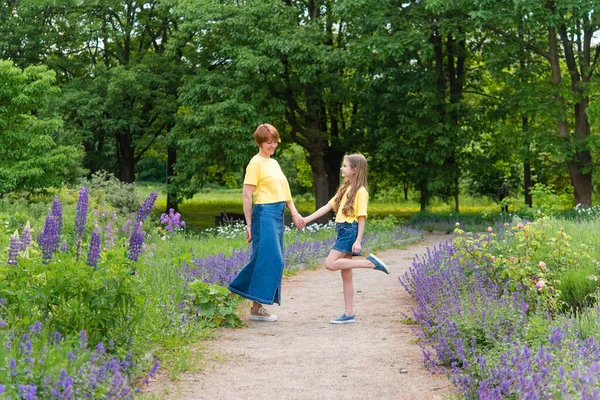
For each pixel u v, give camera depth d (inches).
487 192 1472.7
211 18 1058.1
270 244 303.6
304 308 352.2
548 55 1037.8
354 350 254.2
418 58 1111.6
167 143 1114.7
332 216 1179.3
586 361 179.8
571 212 910.4
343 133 1261.1
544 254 330.6
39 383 153.9
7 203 697.0
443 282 322.3
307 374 220.4
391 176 1380.4
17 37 1226.0
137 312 228.2
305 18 1175.0
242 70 1029.2
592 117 952.9
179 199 1096.8
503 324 236.4
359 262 305.9
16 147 828.0
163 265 339.6
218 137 1033.5
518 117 1225.4
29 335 180.4
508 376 177.6
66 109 1160.8
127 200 826.8
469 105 1138.0
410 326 299.4
